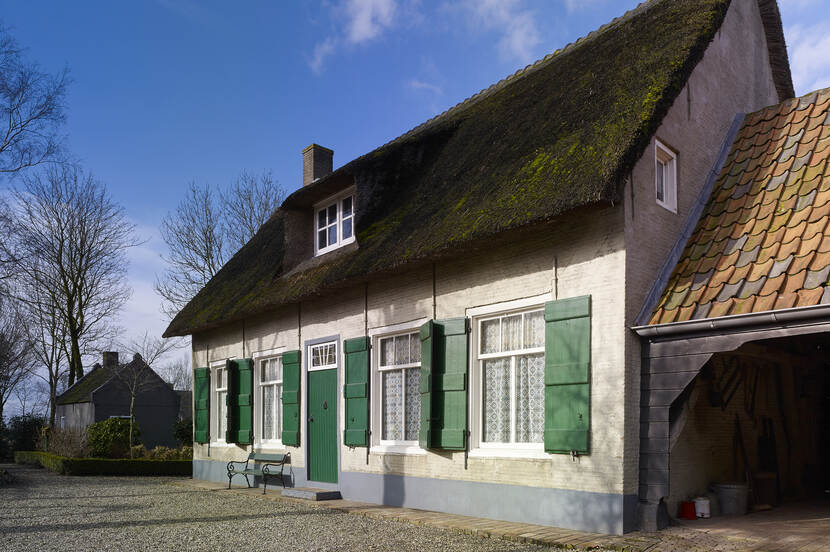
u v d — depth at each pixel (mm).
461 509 7996
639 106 6977
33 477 16797
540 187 7152
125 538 6953
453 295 8430
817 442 9375
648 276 6883
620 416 6391
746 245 6699
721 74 8719
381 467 9336
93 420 30625
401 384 9336
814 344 8727
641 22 9352
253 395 12867
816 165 7113
